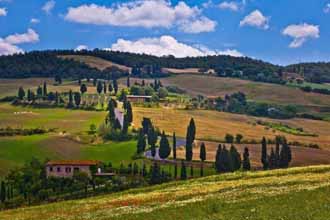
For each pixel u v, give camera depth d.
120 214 51.06
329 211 37.03
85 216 53.25
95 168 199.12
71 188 178.88
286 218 36.22
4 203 164.50
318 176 65.06
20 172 190.00
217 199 52.28
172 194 63.81
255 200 46.53
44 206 71.06
